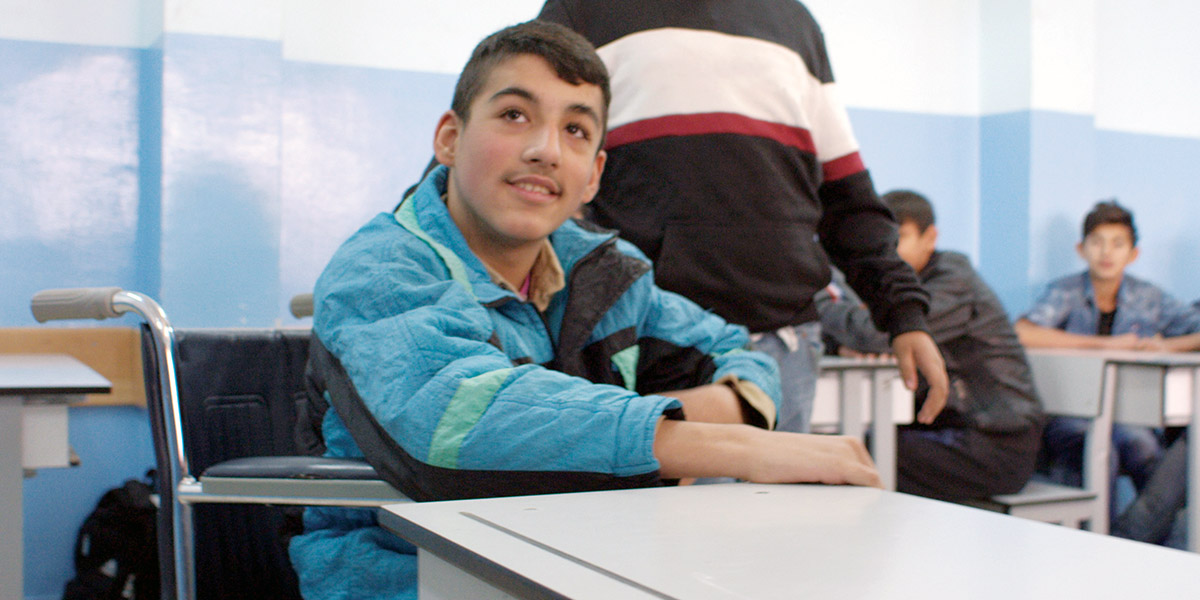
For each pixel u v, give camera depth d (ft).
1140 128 14.14
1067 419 11.89
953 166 13.57
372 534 3.10
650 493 2.31
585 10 5.31
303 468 2.72
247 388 3.91
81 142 9.77
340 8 10.60
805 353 5.35
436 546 1.84
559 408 2.45
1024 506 9.80
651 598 1.41
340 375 2.89
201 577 3.66
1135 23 14.06
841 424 9.63
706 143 5.03
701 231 5.02
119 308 3.32
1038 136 13.10
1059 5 13.21
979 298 10.86
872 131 13.01
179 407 3.26
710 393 3.35
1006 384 10.37
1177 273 14.42
